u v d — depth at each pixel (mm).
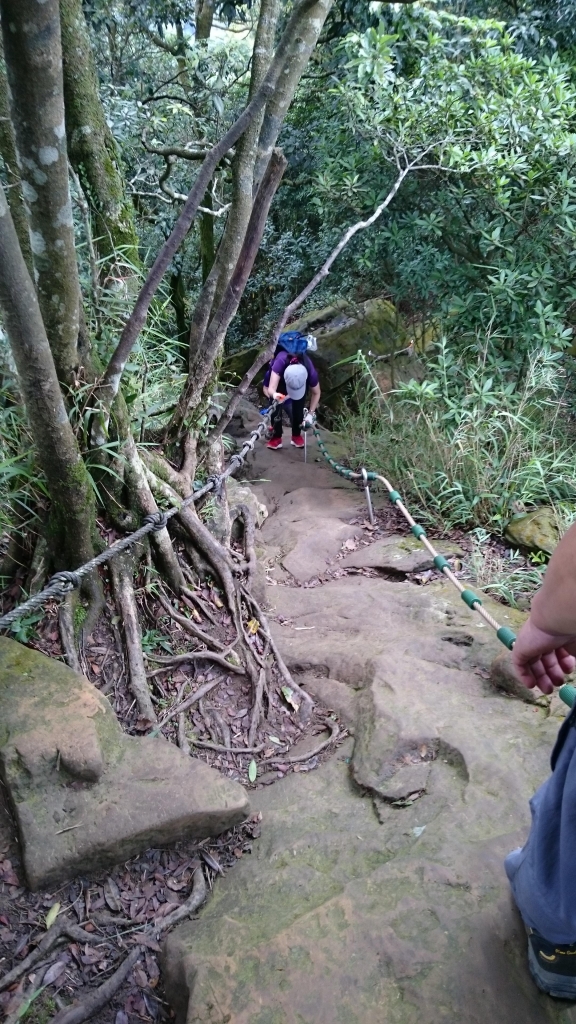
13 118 1915
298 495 5809
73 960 1912
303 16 3061
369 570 4387
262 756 2732
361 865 2141
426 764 2508
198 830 2189
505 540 4465
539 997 1736
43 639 2613
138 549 2938
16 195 2504
